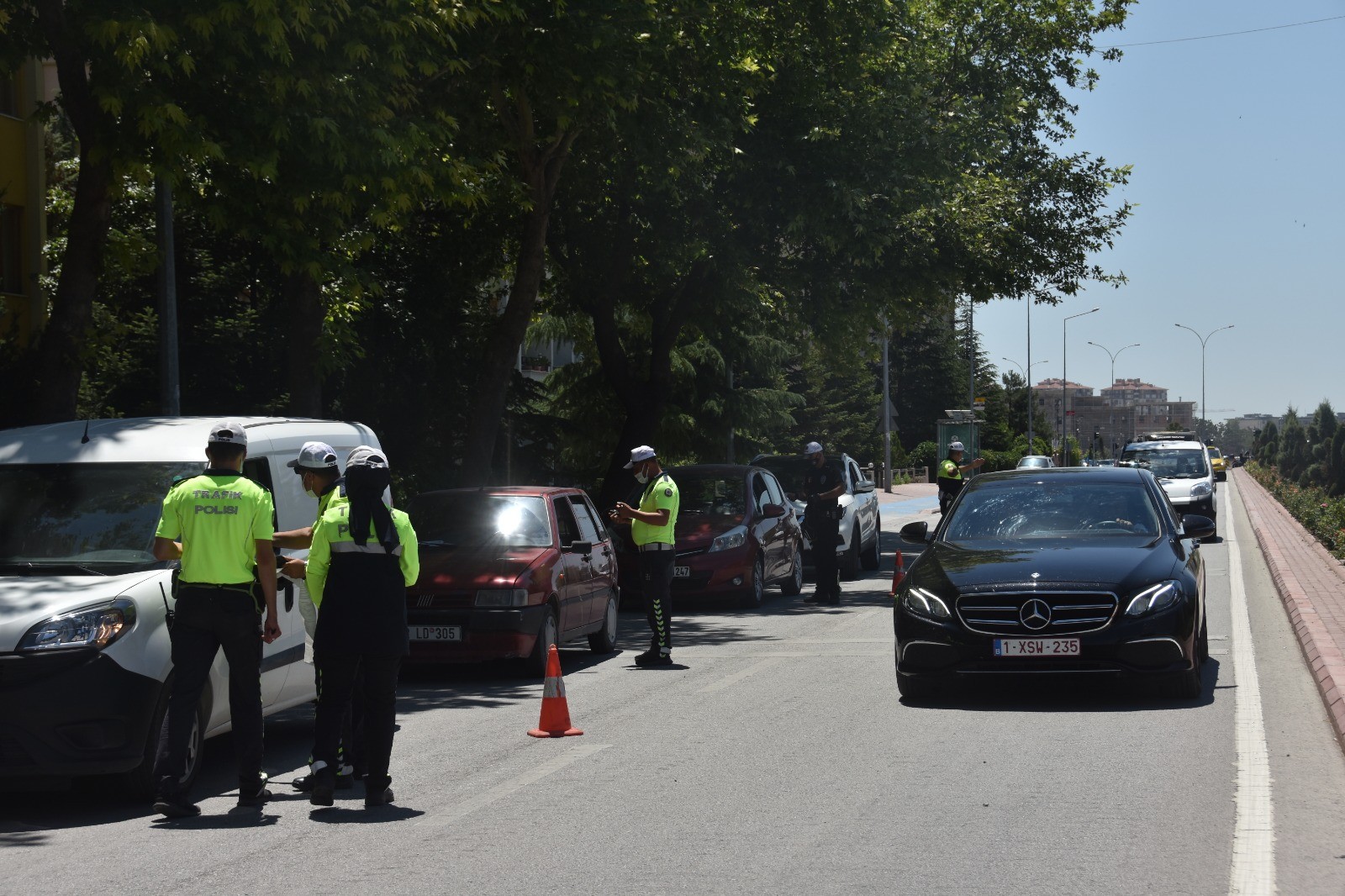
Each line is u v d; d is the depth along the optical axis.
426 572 13.30
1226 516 46.16
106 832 7.48
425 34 15.94
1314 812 7.29
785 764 8.76
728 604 20.78
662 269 25.52
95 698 7.77
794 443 69.06
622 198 25.55
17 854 7.02
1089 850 6.55
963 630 10.54
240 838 7.25
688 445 36.06
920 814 7.34
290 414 19.78
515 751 9.55
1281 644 14.45
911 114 25.97
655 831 7.08
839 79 24.89
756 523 20.38
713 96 22.19
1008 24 34.03
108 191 15.11
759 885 6.03
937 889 5.91
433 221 26.66
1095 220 36.19
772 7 23.70
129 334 24.84
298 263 15.46
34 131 27.14
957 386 99.06
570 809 7.68
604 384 34.62
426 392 28.09
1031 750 9.00
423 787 8.45
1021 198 33.88
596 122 21.17
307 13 13.75
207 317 25.41
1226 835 6.81
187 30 13.98
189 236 25.14
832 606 20.09
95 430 9.77
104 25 13.24
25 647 7.74
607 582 15.45
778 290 27.34
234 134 14.57
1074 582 10.46
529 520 14.33
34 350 18.78
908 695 11.26
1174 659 10.41
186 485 8.04
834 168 24.88
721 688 12.20
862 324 29.91
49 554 8.84
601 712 11.09
